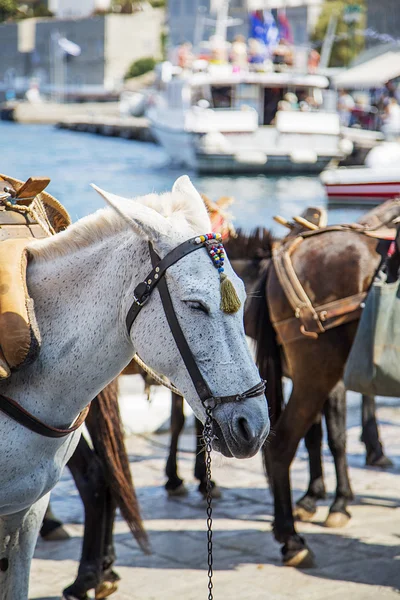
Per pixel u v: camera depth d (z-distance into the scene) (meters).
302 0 59.44
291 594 4.67
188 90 33.72
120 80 93.94
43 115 71.94
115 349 3.09
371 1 55.75
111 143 49.66
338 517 5.73
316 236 5.49
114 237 3.11
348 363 5.03
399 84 38.09
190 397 2.87
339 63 57.75
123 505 4.48
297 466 7.12
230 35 64.00
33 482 3.18
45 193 3.89
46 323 3.18
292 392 5.30
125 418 7.77
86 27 96.44
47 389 3.15
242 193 27.61
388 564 5.08
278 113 33.16
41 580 4.90
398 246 5.07
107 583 4.58
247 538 5.54
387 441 7.69
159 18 98.19
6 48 106.12
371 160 24.48
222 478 6.79
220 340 2.80
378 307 4.93
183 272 2.85
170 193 3.11
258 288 5.57
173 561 5.14
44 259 3.28
